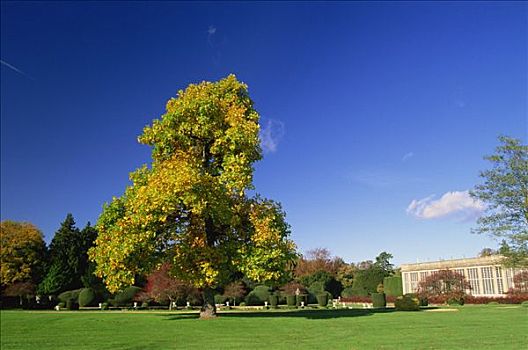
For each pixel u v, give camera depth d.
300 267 78.50
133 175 25.41
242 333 18.44
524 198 33.72
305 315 27.22
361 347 14.20
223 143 24.39
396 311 31.94
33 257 60.34
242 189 23.64
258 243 23.39
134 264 23.67
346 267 81.75
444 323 21.66
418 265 67.56
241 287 54.72
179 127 24.70
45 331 20.73
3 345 16.39
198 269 23.45
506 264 34.78
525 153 34.38
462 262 62.03
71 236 63.03
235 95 26.55
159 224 23.56
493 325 20.48
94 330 20.53
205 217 23.88
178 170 22.56
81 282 61.31
